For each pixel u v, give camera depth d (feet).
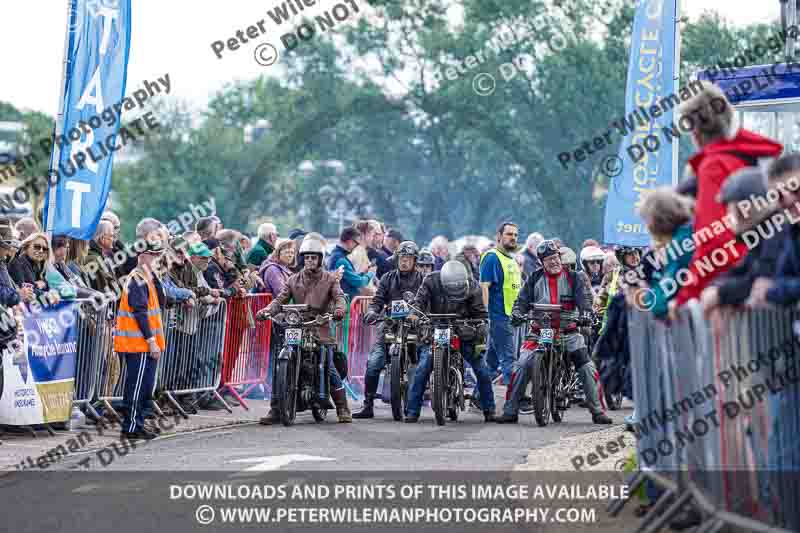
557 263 98.32
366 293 126.62
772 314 39.32
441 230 533.14
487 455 75.00
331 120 533.14
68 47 94.32
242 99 556.92
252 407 111.04
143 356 84.69
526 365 98.89
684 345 44.42
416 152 542.16
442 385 95.71
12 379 83.97
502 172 517.55
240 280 107.45
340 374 100.68
